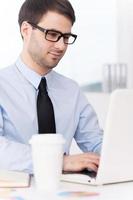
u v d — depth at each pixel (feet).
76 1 12.33
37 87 5.71
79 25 12.40
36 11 5.23
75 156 4.69
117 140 4.21
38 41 5.30
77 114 6.11
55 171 4.08
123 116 4.17
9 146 4.80
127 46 12.28
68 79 6.26
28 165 4.70
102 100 9.33
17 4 11.91
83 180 4.32
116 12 12.34
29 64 5.73
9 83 5.71
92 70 12.55
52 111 5.57
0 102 5.49
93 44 12.49
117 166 4.30
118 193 3.95
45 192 3.98
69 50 12.39
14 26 12.05
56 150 4.06
